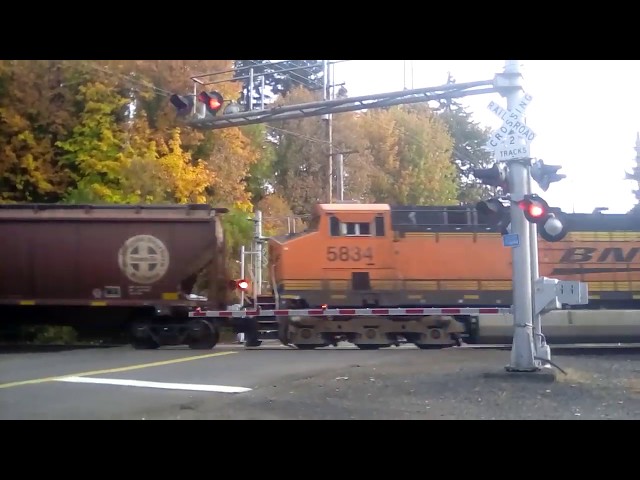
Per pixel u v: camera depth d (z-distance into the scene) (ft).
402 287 68.03
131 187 90.02
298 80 147.95
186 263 68.85
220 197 103.60
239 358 57.26
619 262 69.72
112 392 38.45
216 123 60.08
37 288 68.74
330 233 68.59
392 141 156.56
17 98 90.68
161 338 68.64
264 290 87.56
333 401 35.29
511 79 44.70
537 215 41.06
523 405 33.91
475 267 68.54
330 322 66.80
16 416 31.32
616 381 41.75
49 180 92.27
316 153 145.89
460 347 69.72
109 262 68.54
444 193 161.99
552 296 43.80
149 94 96.07
